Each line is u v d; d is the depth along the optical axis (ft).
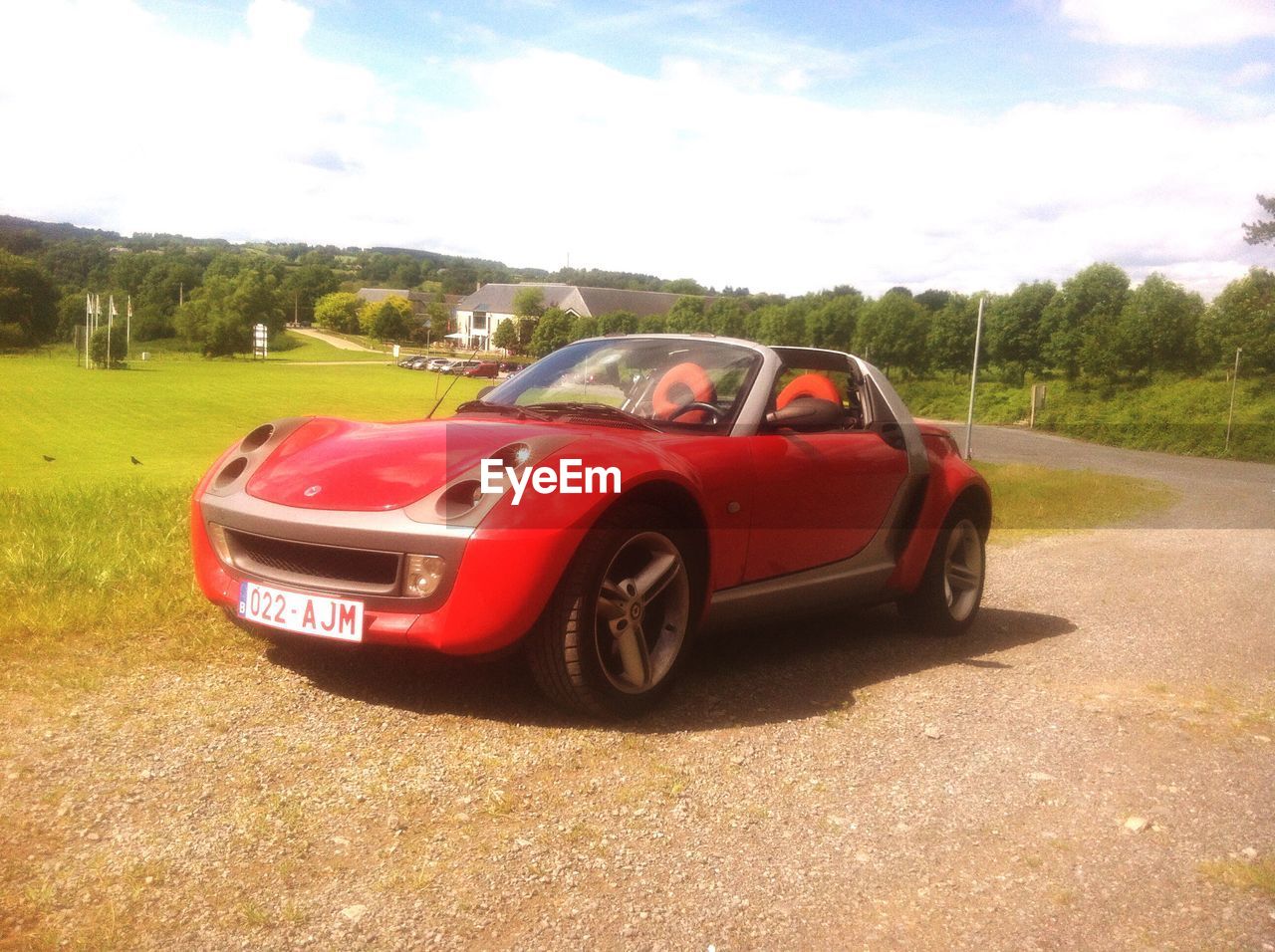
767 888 7.27
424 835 7.65
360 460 10.59
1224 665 15.24
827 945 6.55
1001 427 228.22
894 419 15.08
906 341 310.45
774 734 10.59
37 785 7.98
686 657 11.19
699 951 6.37
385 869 7.09
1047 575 24.04
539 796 8.54
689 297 377.91
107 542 17.10
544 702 10.83
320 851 7.28
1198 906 7.33
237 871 6.89
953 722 11.44
